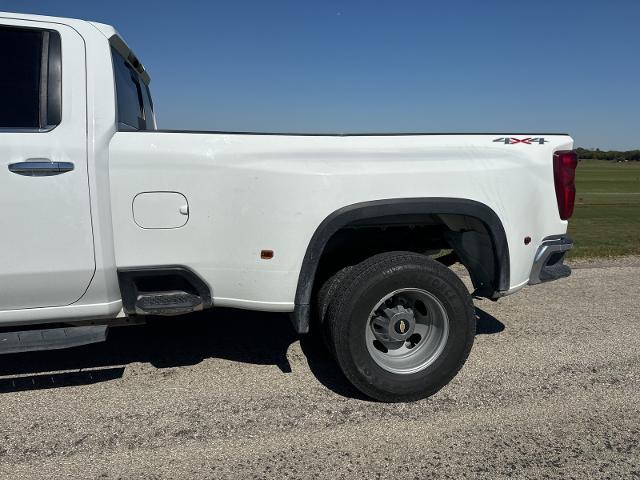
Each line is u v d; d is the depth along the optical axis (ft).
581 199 80.18
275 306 10.47
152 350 13.39
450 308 10.52
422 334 11.02
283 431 9.62
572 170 11.84
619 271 23.07
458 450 9.08
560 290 19.67
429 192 10.56
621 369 12.43
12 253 9.33
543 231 11.80
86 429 9.61
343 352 10.23
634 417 10.24
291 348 13.60
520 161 11.27
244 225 10.12
